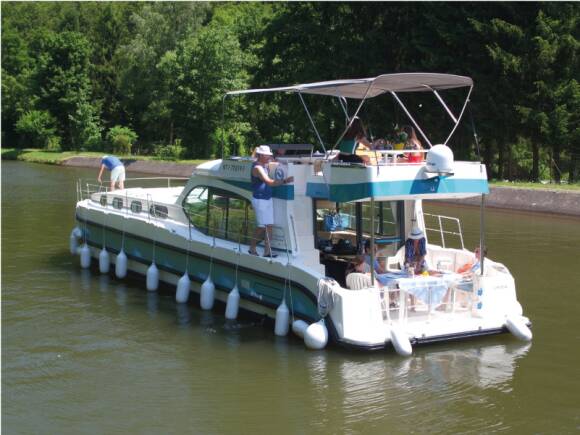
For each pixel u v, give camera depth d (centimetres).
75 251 1534
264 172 1014
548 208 2267
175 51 5072
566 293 1215
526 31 2872
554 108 2822
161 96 5522
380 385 811
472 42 2995
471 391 793
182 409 757
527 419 723
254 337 987
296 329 950
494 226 2002
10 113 6831
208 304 1112
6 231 1853
